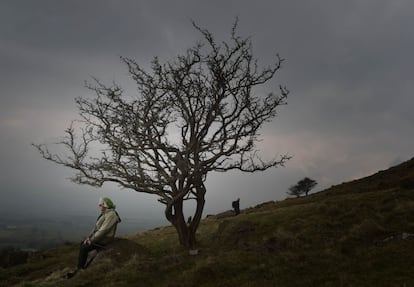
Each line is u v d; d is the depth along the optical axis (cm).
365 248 1368
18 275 2162
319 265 1225
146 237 3017
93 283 1355
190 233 2050
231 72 2161
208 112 2077
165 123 2202
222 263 1323
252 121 2083
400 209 1944
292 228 1925
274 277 1156
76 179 2081
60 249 2895
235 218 3083
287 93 2164
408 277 1025
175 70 2192
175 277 1296
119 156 2069
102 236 1562
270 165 2128
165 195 2048
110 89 2214
